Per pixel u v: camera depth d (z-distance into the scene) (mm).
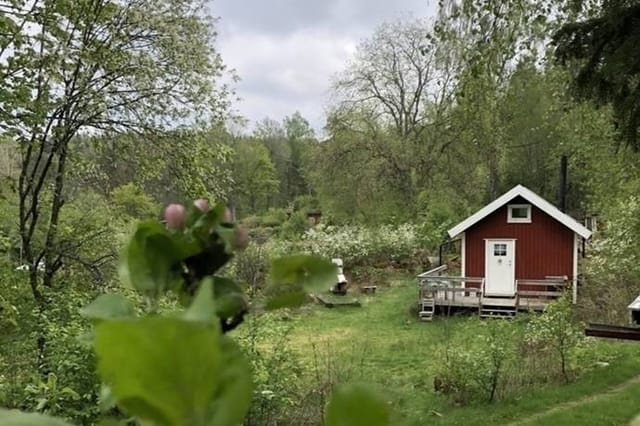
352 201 26234
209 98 8633
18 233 8133
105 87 8102
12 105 6438
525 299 15789
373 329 14023
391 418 349
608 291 12969
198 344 307
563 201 17328
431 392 8633
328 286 545
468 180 25469
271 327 6457
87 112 7922
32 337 5438
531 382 8898
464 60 7363
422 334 13203
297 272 552
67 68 7035
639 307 5527
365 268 22578
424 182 26000
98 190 8961
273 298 538
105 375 308
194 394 313
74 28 7402
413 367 10148
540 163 25953
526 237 16312
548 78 8328
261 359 5969
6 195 8164
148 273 538
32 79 6684
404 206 26141
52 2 6664
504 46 7242
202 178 8875
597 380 8859
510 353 9102
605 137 10172
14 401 4133
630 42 5004
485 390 8352
